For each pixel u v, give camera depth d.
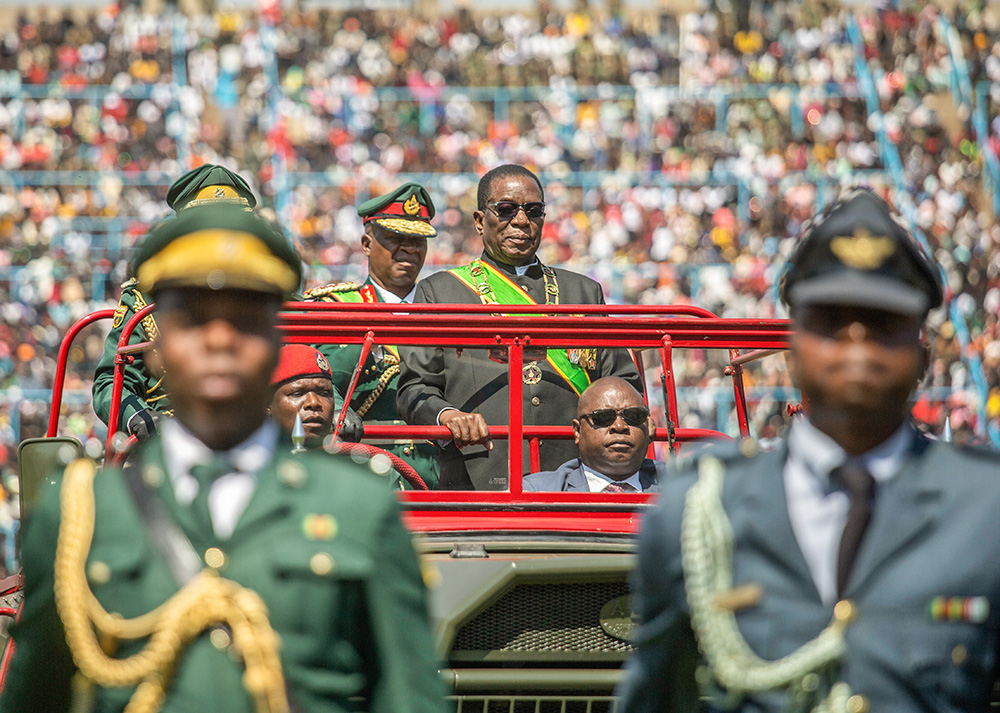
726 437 21.30
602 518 18.03
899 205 79.44
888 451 10.10
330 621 9.34
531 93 86.12
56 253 74.62
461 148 85.75
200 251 9.60
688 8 96.38
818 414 10.06
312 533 9.45
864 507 9.83
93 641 9.23
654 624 10.42
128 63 89.62
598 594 16.31
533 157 85.00
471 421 20.09
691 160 84.44
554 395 21.66
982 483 9.79
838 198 10.74
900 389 9.89
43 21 92.12
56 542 9.51
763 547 9.94
